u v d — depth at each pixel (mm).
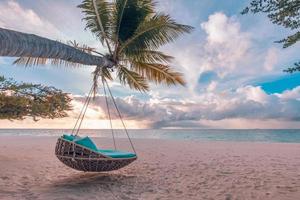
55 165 9953
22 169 8984
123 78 11391
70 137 7168
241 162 11109
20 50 3977
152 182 7324
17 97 10859
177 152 15312
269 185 6824
